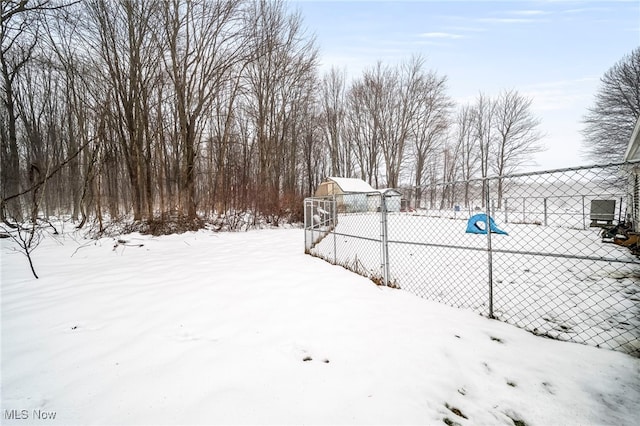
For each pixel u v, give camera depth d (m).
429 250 7.99
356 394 2.06
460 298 4.19
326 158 35.81
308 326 3.14
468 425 1.84
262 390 2.07
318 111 32.78
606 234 8.46
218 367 2.35
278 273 5.17
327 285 4.53
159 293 4.08
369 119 34.72
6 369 2.28
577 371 2.36
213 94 13.26
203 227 11.98
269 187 15.69
